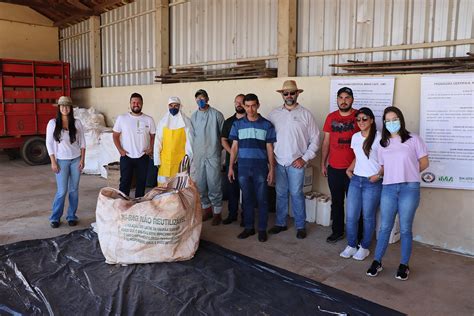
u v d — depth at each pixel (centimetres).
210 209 492
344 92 386
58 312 267
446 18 415
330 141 407
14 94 812
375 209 362
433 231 412
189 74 691
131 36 864
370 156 350
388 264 362
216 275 324
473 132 379
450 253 392
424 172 406
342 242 416
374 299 299
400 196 323
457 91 382
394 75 425
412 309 286
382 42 465
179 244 346
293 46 538
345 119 393
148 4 805
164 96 739
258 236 424
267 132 418
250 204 429
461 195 392
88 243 387
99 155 752
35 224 458
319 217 475
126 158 471
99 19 960
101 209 346
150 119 483
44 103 858
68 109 432
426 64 423
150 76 824
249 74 590
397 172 319
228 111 613
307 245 408
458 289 316
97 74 973
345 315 270
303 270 349
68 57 1109
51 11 1054
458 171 390
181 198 347
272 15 574
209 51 680
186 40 724
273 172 430
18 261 344
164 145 458
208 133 461
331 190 410
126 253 335
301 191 427
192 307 277
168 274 323
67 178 447
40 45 1078
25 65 826
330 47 511
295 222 434
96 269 331
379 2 463
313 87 495
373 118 349
